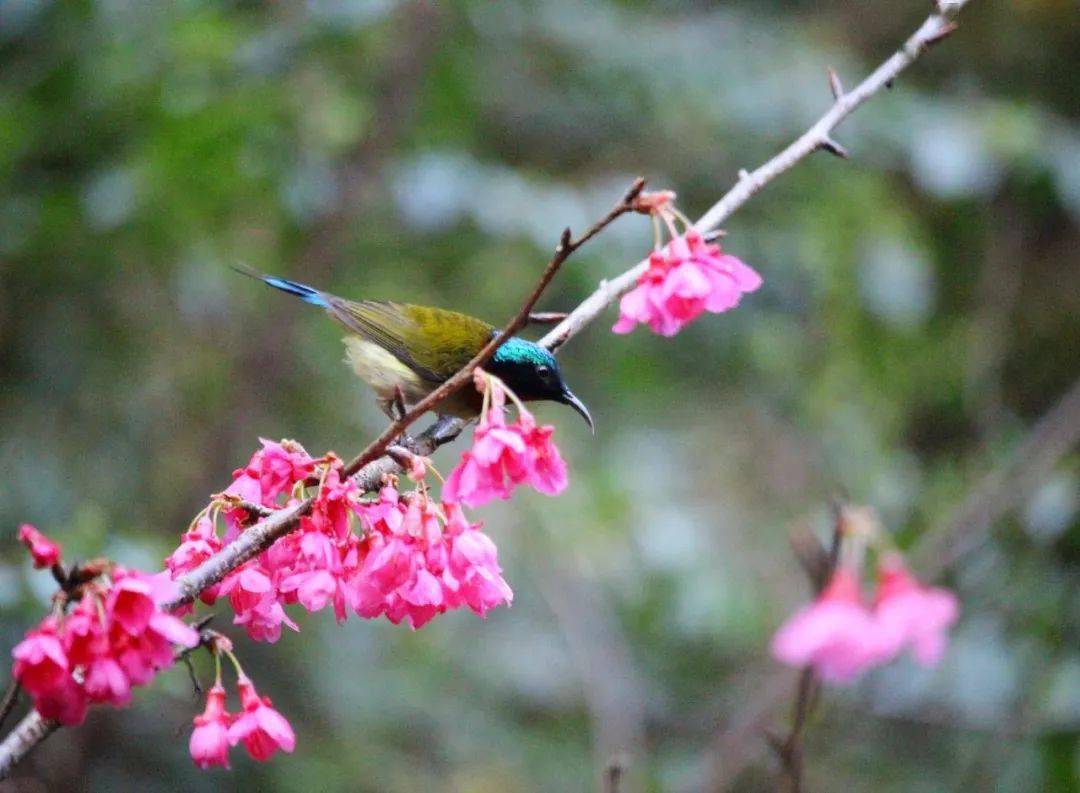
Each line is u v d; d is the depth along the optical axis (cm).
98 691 391
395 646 1271
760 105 1233
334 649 1221
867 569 923
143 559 838
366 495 565
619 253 1176
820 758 1128
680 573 1179
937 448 1333
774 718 875
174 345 1227
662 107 1259
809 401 1280
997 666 991
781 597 1227
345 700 1210
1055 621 1002
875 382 1288
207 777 1103
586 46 1245
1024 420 1326
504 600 471
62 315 1174
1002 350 1301
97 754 1067
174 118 1073
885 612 455
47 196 1119
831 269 1214
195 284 1160
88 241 1147
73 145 1159
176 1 1129
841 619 454
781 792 561
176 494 1195
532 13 1233
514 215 1120
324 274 1210
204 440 1223
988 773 992
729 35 1285
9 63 1150
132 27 1128
